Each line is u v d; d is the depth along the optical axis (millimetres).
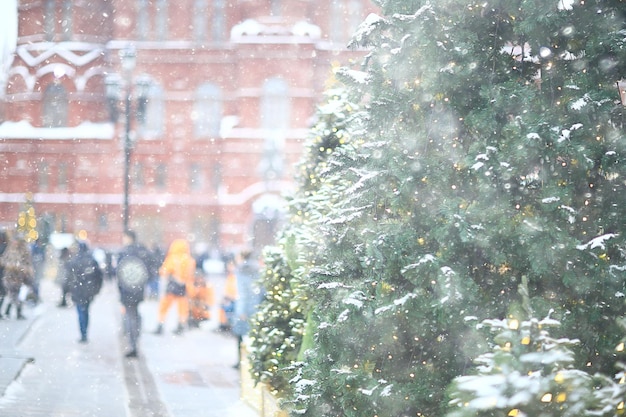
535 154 7379
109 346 21797
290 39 74375
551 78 7836
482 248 7617
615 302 7438
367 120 8109
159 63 78938
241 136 74812
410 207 7824
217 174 77625
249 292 19438
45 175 78938
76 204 77750
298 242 10820
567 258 7410
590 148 7496
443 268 7379
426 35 7523
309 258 9906
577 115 7551
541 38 7750
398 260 7754
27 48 80562
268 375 12188
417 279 7523
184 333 26125
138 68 78875
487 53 7891
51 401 14055
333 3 75438
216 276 57438
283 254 13289
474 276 7777
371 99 8164
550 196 7418
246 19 76875
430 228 7844
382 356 8055
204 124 78500
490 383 5711
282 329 12648
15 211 78875
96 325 26500
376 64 7996
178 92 78500
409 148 7871
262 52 74750
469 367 7867
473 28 7883
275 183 72562
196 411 13805
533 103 7730
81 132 78438
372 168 7922
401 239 7648
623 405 5871
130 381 16562
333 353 8047
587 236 7754
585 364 7523
